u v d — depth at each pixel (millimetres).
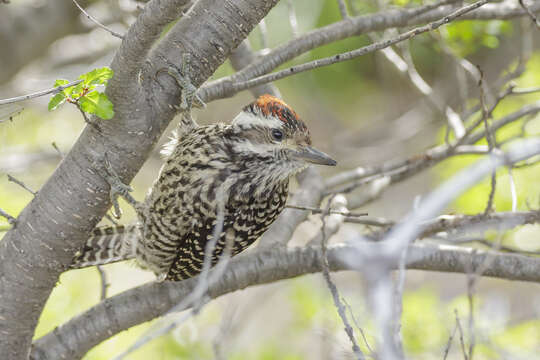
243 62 10406
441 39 10938
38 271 6816
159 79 6539
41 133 15930
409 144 19172
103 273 8453
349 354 8039
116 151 6492
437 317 10625
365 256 7938
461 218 8227
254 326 15375
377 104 21328
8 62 14742
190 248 8242
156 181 8156
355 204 10344
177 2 5637
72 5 15211
